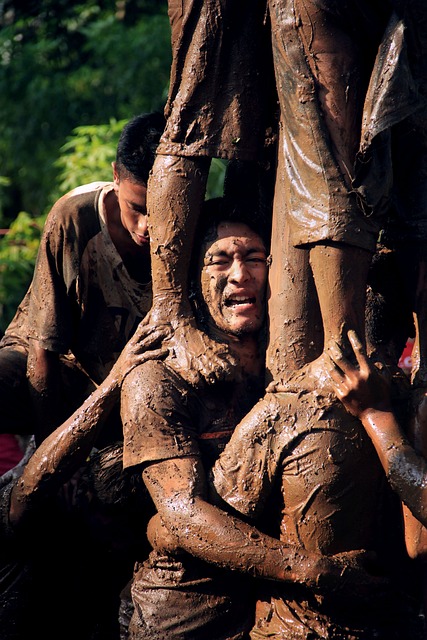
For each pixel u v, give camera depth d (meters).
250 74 5.83
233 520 5.40
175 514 5.44
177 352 5.77
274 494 5.55
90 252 6.83
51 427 6.97
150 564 5.96
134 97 17.86
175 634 5.72
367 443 5.44
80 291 6.88
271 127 5.99
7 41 19.20
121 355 5.93
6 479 6.94
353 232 5.38
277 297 5.72
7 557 6.84
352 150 5.50
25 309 7.23
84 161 15.18
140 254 6.84
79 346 7.01
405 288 5.90
